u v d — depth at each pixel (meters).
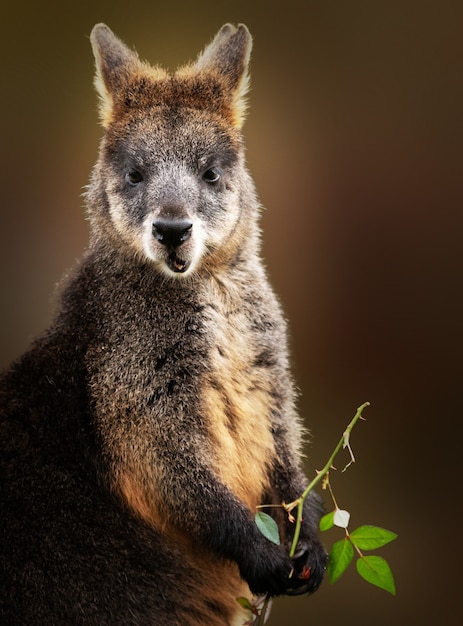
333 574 7.91
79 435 8.76
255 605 9.00
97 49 9.61
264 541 8.59
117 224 9.01
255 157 16.27
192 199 8.88
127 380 8.71
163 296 8.84
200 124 9.11
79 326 9.00
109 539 8.70
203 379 8.79
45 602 8.59
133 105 9.31
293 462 9.35
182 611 8.86
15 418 8.93
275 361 9.27
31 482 8.73
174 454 8.66
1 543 8.62
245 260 9.29
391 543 14.20
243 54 9.57
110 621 8.66
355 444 15.41
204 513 8.62
